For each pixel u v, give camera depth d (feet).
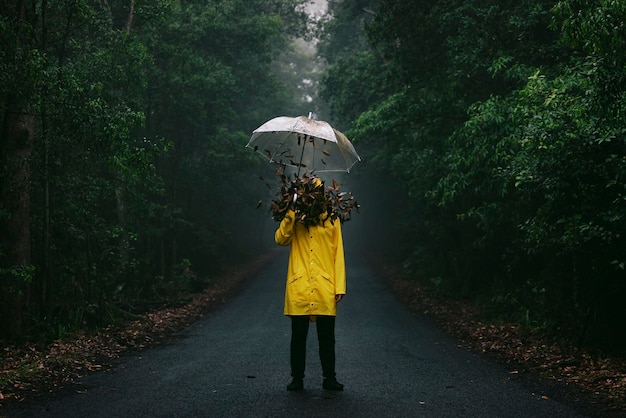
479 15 40.09
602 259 26.58
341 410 16.57
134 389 19.81
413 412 16.49
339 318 42.16
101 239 40.86
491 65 39.65
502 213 40.29
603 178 24.66
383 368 23.63
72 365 24.39
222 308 50.42
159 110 64.95
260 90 89.30
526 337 32.37
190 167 75.20
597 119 24.50
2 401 18.12
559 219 26.99
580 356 26.11
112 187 41.98
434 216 65.57
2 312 30.22
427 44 48.73
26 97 28.27
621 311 27.40
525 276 46.37
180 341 32.35
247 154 75.51
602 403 17.88
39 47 33.73
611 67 22.35
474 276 54.34
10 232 30.73
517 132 30.99
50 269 33.71
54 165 34.32
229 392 19.07
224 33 70.28
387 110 51.57
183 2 66.13
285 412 16.37
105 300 39.29
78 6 34.22
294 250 18.43
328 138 17.62
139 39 55.11
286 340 31.83
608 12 20.76
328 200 18.11
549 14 36.83
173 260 71.00
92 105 30.50
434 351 28.45
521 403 17.76
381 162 78.59
